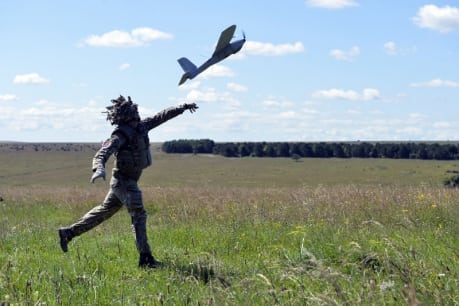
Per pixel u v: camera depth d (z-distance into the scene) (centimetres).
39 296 698
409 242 954
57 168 9031
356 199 1504
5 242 1109
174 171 8162
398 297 600
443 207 1316
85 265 873
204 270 821
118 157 904
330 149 9762
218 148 10650
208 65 1109
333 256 907
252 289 639
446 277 681
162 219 1457
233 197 1898
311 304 588
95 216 936
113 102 902
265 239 1056
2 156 10606
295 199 1656
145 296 690
